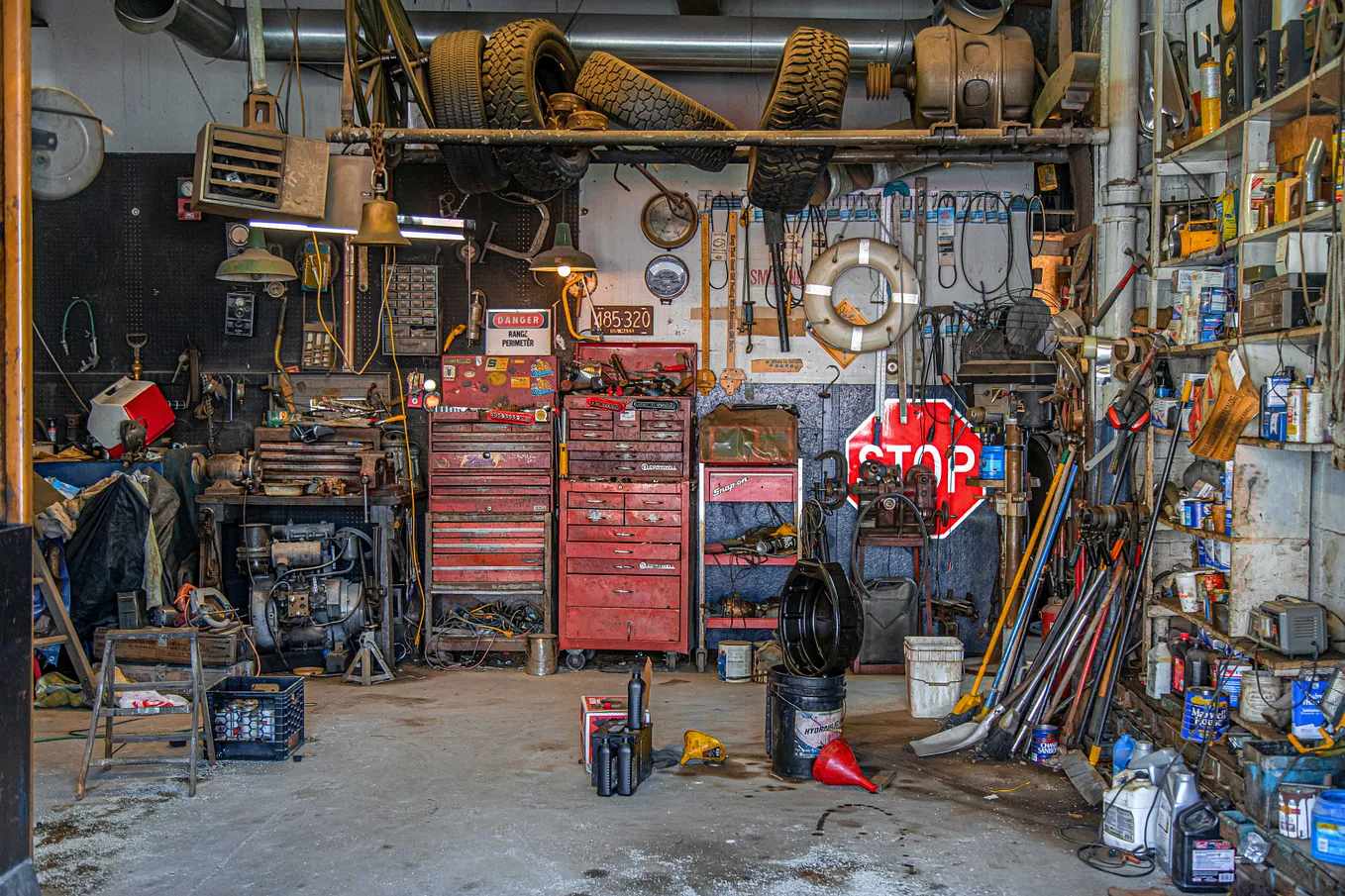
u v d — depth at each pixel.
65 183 3.97
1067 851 3.40
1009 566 5.21
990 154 5.39
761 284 6.36
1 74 2.21
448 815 3.70
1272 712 3.44
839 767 3.98
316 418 6.22
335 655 5.80
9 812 1.97
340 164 4.98
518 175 5.12
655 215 6.32
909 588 5.88
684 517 5.93
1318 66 3.27
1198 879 3.10
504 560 6.06
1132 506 4.38
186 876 3.20
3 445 2.19
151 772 4.14
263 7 6.06
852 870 3.25
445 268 6.38
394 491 5.96
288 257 6.31
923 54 5.02
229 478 5.96
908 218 6.32
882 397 6.31
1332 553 3.56
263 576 5.85
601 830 3.57
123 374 6.41
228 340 6.39
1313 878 2.76
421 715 5.00
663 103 4.80
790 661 4.28
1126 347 4.37
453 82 4.71
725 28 5.75
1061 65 4.96
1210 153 4.35
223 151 4.72
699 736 4.33
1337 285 3.12
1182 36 4.91
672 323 6.38
